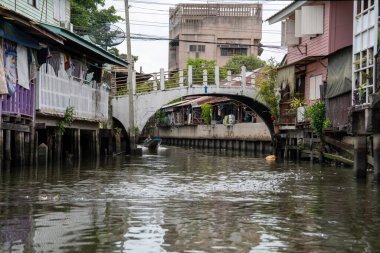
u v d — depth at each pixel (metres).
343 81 22.42
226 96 37.44
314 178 18.08
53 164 22.03
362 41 19.75
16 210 10.06
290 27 31.02
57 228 8.44
